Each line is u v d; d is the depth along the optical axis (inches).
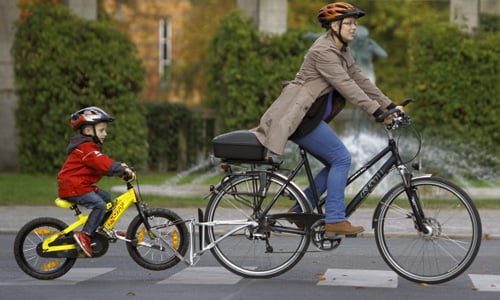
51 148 2669.8
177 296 990.4
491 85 2662.4
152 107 2938.0
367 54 2343.8
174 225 1091.3
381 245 1061.1
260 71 2733.8
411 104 2701.8
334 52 1050.1
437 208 1048.2
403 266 1060.5
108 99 2699.3
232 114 2783.0
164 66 5698.8
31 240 1104.2
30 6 2696.9
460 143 2664.9
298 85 1059.3
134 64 2723.9
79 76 2674.7
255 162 1068.5
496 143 2682.1
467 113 2659.9
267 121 1055.0
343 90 1035.9
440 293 1013.2
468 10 2726.4
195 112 2970.0
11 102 2829.7
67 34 2674.7
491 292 1024.2
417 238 1054.4
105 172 1073.5
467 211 1040.8
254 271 1081.4
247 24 2751.0
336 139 1053.2
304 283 1077.1
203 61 5012.3
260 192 1068.5
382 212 1059.3
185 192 2148.1
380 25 4616.1
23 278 1122.7
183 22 5128.0
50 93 2669.8
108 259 1285.7
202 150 2982.3
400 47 4682.6
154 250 1118.4
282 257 1078.4
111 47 2696.9
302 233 1065.5
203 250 1079.6
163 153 2952.8
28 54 2672.2
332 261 1273.4
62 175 1082.1
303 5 4584.2
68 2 2741.1
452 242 1046.4
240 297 983.0
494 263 1261.1
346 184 1053.2
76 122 1084.5
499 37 2679.6
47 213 1800.0
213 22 4891.7
